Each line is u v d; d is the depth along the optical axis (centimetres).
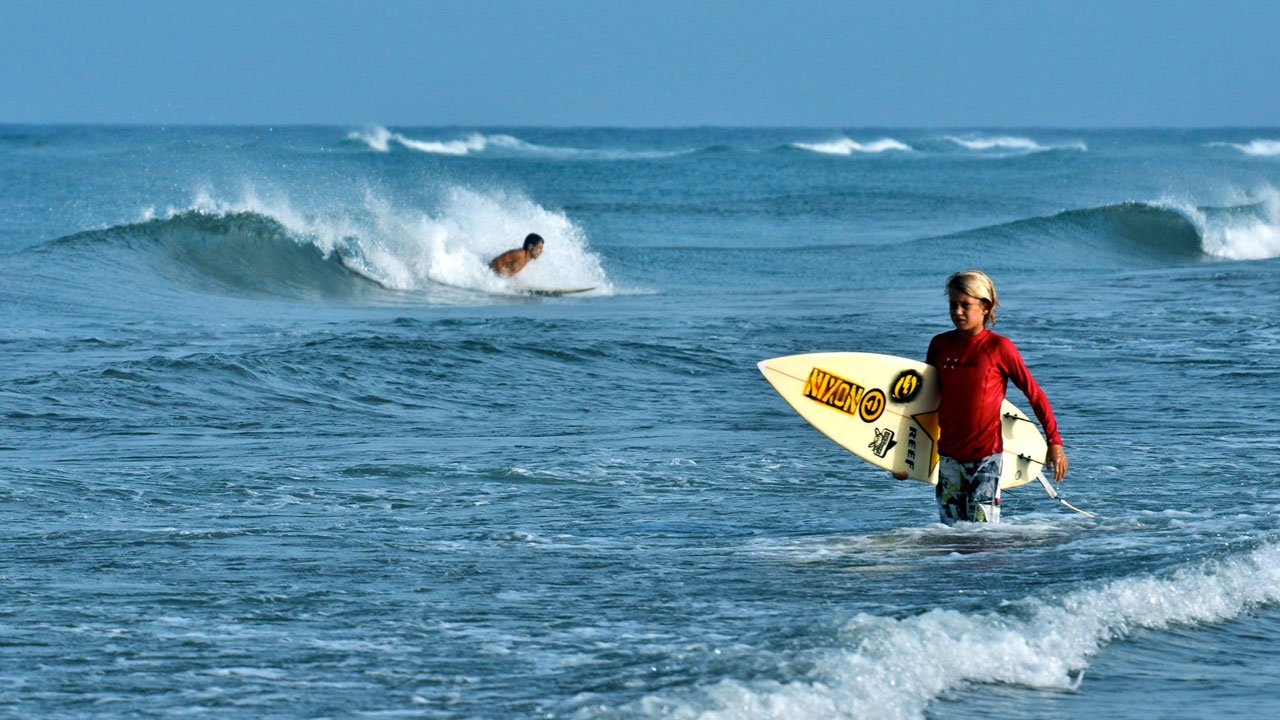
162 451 3378
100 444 3466
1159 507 2700
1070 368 5088
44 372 4600
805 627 1588
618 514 2667
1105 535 2345
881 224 15462
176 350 5181
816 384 2536
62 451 3334
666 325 6412
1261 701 1460
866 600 1827
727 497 2881
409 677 1448
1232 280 8750
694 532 2466
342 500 2797
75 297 7056
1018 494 2859
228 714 1320
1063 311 6981
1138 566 2041
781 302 7962
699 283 9700
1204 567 1978
